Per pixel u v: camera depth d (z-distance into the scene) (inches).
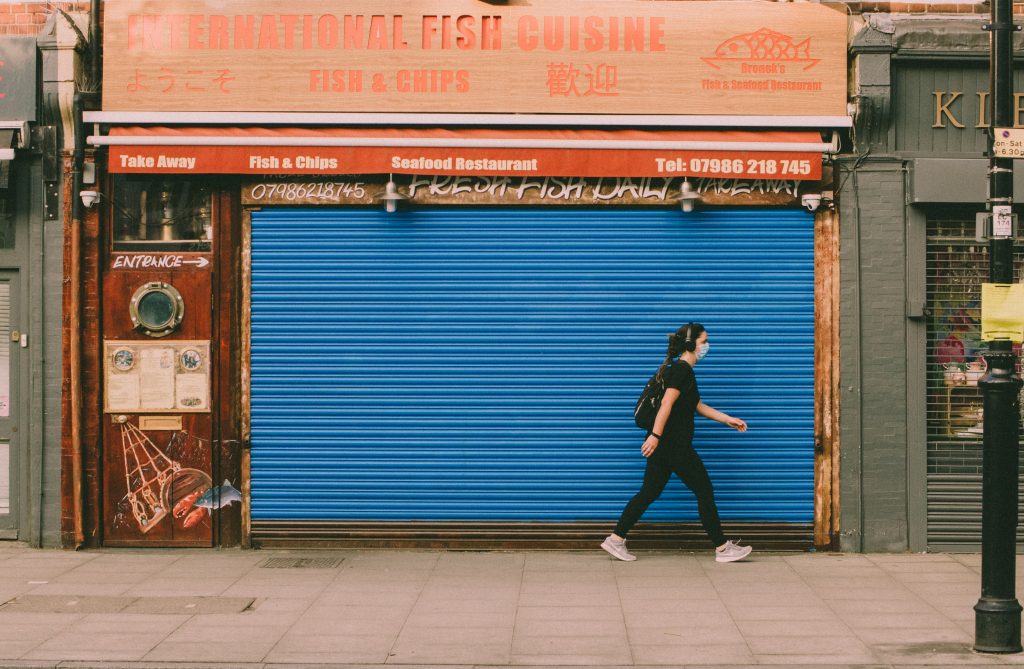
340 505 342.3
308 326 342.3
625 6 332.8
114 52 335.9
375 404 342.6
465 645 238.2
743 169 329.4
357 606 272.1
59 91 337.7
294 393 342.3
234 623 255.9
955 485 336.5
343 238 341.7
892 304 335.9
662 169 329.7
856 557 329.4
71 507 342.6
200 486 343.0
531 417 341.4
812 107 332.5
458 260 341.4
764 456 337.7
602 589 289.4
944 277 338.6
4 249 345.4
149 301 342.0
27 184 344.2
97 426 342.6
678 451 316.2
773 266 338.0
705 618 259.9
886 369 335.6
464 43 332.5
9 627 252.2
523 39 332.2
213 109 334.6
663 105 332.2
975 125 335.6
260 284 342.0
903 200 335.6
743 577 302.7
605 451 340.5
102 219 343.0
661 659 228.1
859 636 244.2
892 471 335.9
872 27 329.1
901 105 335.9
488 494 341.4
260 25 333.4
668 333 339.6
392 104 333.4
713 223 339.0
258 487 342.3
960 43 330.0
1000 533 231.8
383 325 342.3
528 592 286.5
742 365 338.0
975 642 234.4
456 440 342.0
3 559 328.2
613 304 340.5
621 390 340.5
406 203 339.6
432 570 312.8
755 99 332.2
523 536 340.5
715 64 332.2
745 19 332.2
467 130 333.7
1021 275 337.4
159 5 335.0
